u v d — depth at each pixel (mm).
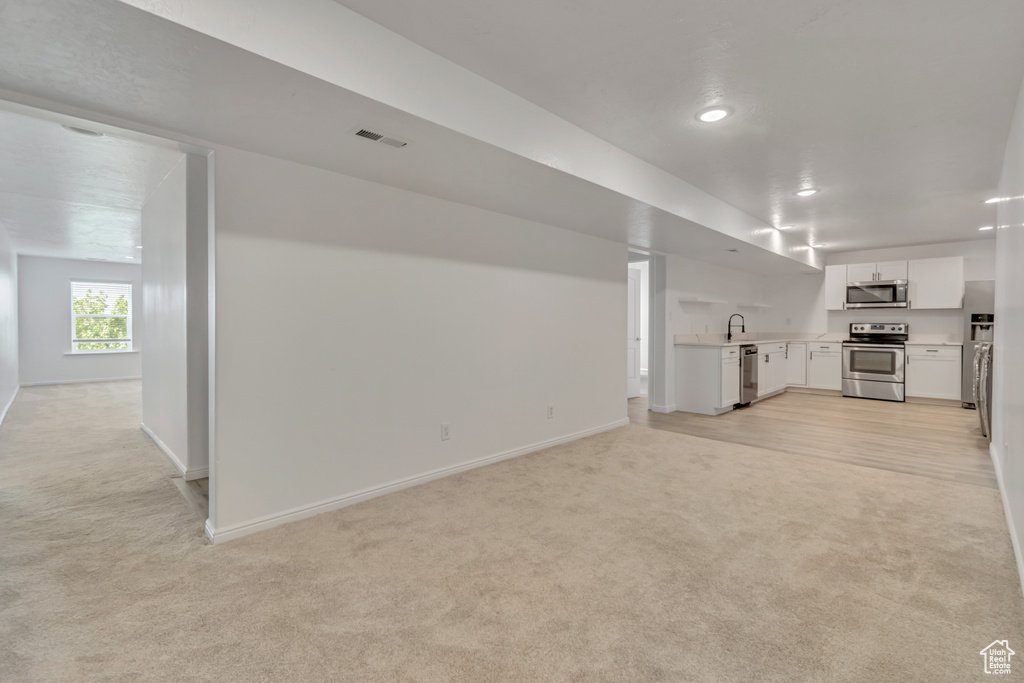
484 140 2352
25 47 1540
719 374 5938
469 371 3693
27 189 4176
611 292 5098
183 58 1615
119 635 1740
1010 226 2898
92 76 1738
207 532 2555
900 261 7148
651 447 4379
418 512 2871
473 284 3705
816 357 7977
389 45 1977
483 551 2391
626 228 4418
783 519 2771
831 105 2588
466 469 3670
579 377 4711
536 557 2332
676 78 2338
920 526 2672
